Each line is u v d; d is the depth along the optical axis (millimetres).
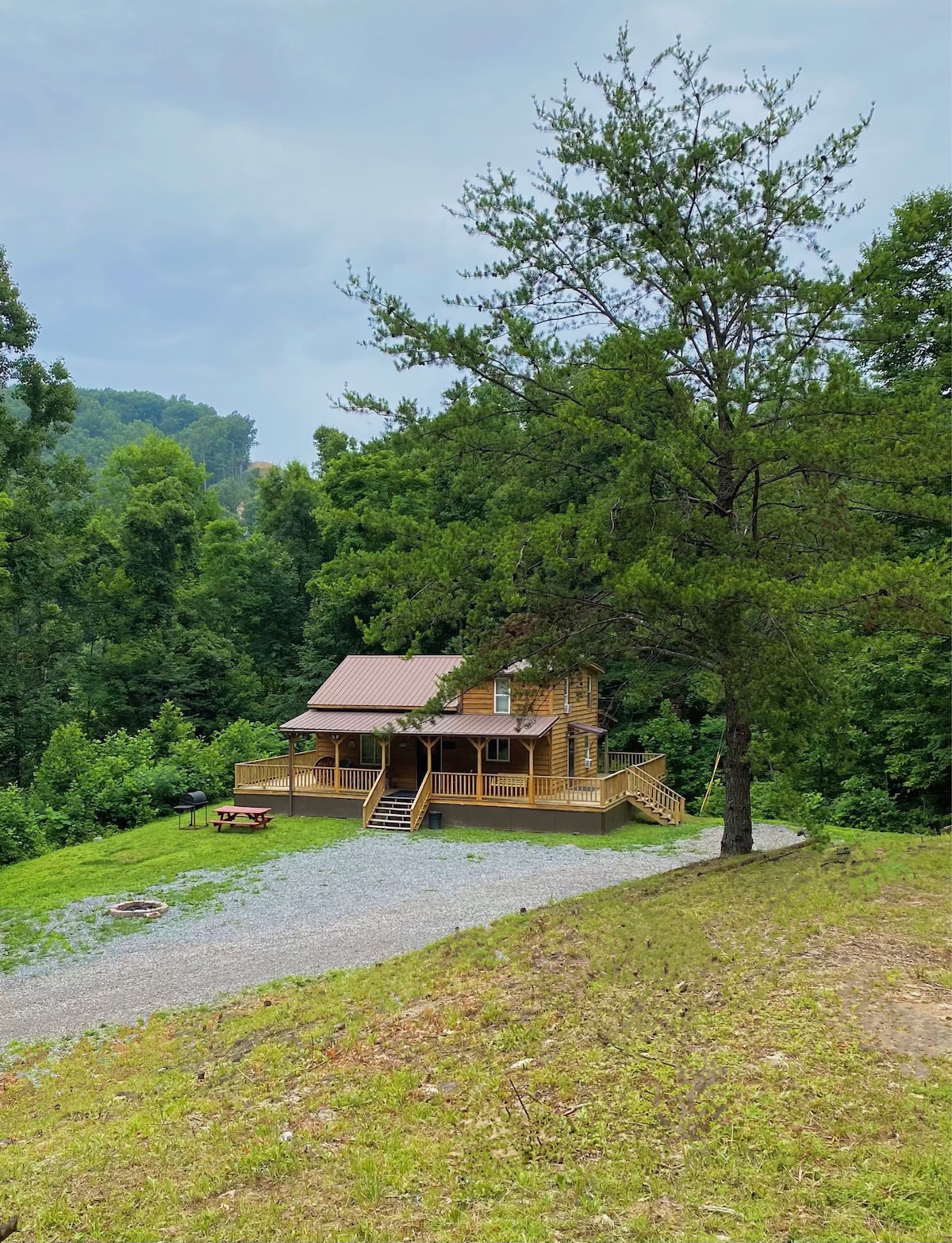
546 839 24312
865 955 8367
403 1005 9367
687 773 33594
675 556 11820
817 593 9734
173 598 43594
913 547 16766
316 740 30562
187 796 27172
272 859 22188
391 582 12742
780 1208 4941
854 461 10859
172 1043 10219
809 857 13312
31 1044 11141
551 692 27281
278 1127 6859
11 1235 5656
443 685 12797
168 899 18734
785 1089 6117
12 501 35219
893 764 22078
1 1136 8086
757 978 8086
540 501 13398
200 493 63031
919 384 12414
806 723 11133
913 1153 5219
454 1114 6582
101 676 39531
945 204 18688
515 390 12984
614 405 11734
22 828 24125
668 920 10336
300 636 48844
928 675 19781
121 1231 5578
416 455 13289
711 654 12852
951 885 10703
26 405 34500
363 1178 5840
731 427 12344
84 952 15328
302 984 12141
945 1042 6473
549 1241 4914
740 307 12375
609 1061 6969
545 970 9406
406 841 24266
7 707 34750
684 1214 5004
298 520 49344
